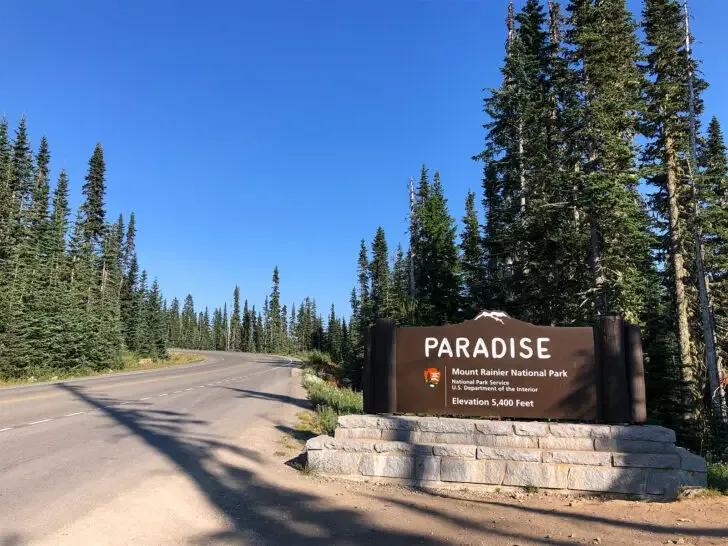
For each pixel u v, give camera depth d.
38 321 30.31
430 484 7.23
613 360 7.43
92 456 8.41
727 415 19.36
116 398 17.34
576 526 5.49
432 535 5.27
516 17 23.25
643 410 7.33
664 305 24.97
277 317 123.25
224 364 53.06
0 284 30.55
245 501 6.43
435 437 7.52
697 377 22.92
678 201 23.11
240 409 15.78
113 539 4.93
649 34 23.59
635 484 6.68
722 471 8.08
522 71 21.88
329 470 7.66
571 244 18.92
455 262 35.12
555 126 21.33
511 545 4.94
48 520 5.33
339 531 5.39
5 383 25.00
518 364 7.73
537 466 6.93
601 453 6.85
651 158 22.94
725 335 24.55
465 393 7.84
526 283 21.28
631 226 16.72
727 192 22.22
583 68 18.62
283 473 7.97
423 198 41.09
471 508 6.25
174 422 12.53
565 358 7.62
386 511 6.12
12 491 6.31
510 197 24.27
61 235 42.34
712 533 5.16
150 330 62.16
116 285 58.41
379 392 8.08
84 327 34.59
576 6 19.23
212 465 8.28
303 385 26.70
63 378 28.66
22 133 48.84
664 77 22.73
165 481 7.13
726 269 23.11
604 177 16.33
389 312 33.06
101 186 55.81
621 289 17.17
